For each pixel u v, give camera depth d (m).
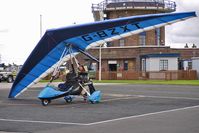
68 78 21.30
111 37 23.45
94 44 23.53
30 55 22.17
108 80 58.31
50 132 12.16
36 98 24.72
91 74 61.28
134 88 35.38
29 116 15.91
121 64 69.44
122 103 21.28
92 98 21.17
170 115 15.95
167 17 22.86
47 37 21.81
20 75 23.22
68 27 21.86
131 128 12.70
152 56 63.19
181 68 70.62
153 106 19.62
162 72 59.09
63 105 20.30
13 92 24.36
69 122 14.21
